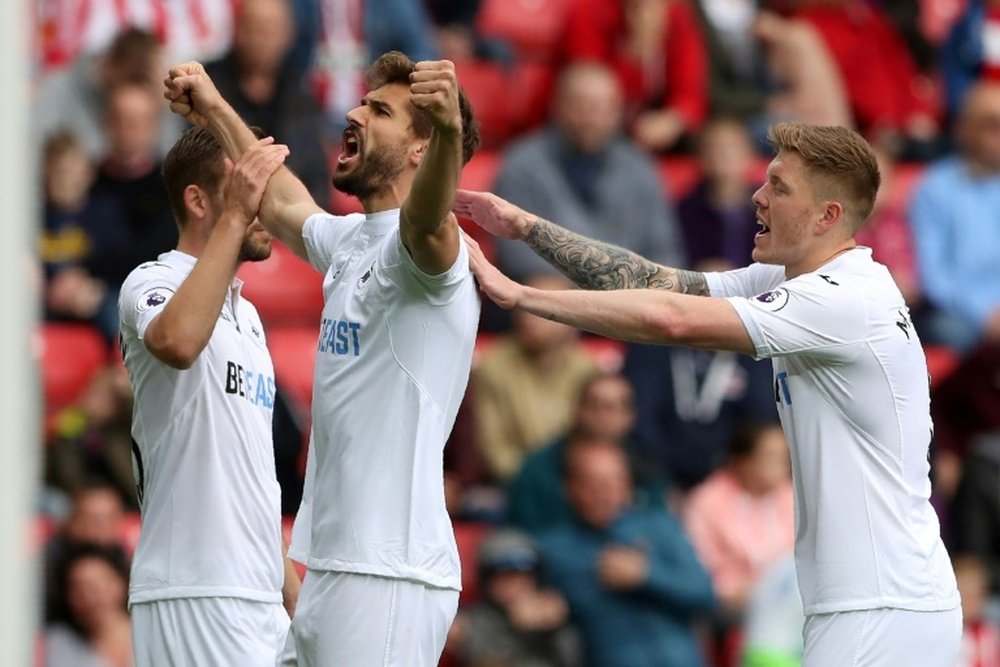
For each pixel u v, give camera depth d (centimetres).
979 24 4778
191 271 1955
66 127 3731
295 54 3897
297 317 3950
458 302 1900
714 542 3403
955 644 1997
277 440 3136
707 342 1950
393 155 1931
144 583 2070
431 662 1928
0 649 1877
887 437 1978
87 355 3628
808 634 1991
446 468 3500
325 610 1894
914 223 4231
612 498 3269
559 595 3225
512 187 3800
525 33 4697
